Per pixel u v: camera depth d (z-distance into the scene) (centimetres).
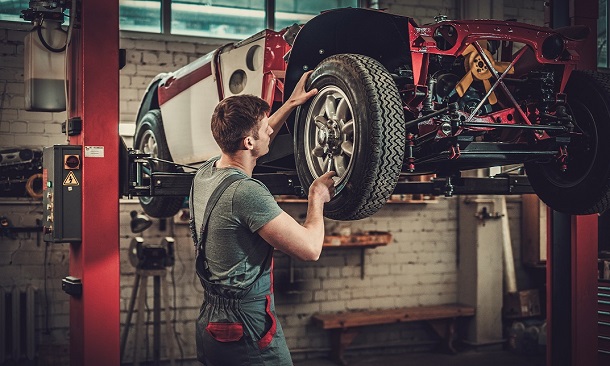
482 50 311
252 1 679
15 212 598
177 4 653
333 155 299
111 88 374
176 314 643
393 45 319
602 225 719
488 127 296
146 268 577
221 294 219
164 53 641
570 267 449
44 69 405
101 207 368
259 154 233
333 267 702
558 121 315
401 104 280
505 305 745
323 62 304
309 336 691
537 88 320
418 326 734
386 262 722
